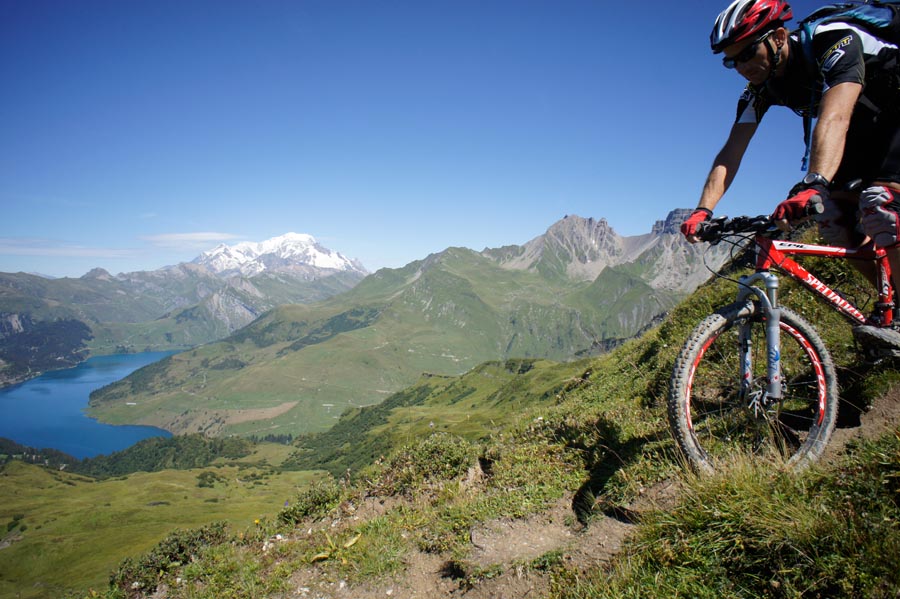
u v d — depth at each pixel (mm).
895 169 3520
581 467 6207
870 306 5098
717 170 4152
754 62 3609
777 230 3662
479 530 5621
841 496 3207
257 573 6957
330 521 8031
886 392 4312
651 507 4312
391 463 8938
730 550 3264
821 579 2809
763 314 4109
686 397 4121
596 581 3721
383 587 5750
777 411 4223
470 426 65812
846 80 3221
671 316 13289
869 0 3428
